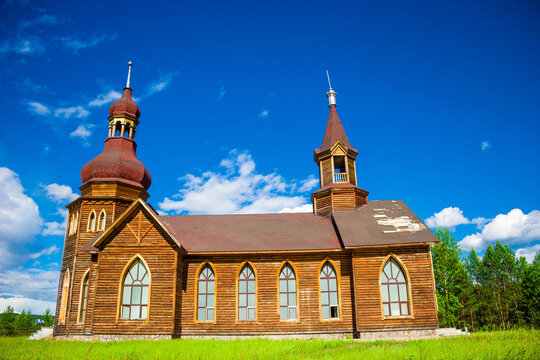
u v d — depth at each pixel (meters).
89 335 29.28
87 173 35.88
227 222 35.81
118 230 29.38
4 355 19.64
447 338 23.75
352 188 36.56
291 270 30.86
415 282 29.11
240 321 29.39
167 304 27.81
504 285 75.56
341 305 29.53
